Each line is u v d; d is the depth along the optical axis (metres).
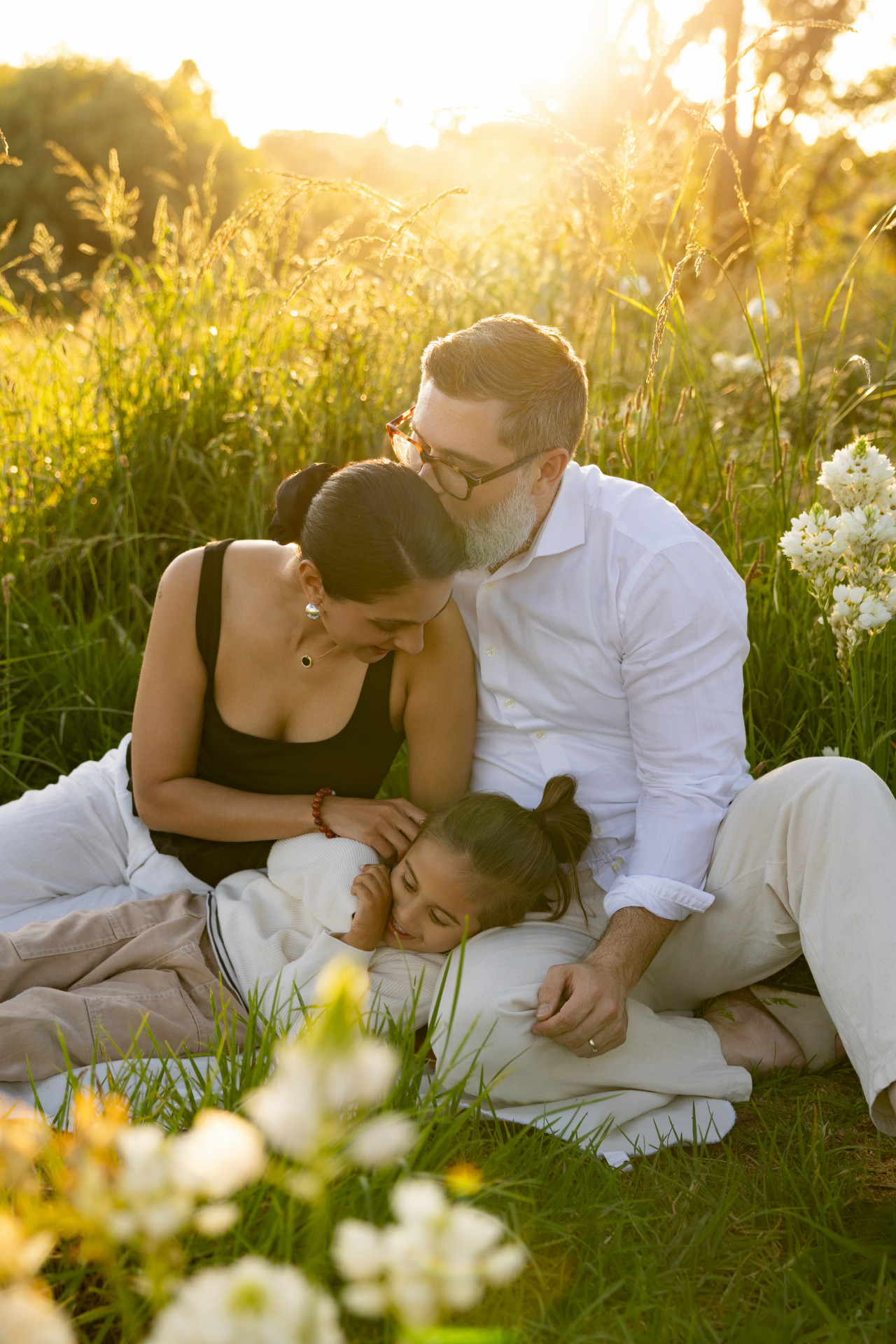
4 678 3.17
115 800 2.33
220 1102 1.56
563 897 2.08
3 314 4.69
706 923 2.03
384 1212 1.34
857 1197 1.66
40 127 17.03
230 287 4.24
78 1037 1.84
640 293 3.43
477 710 2.30
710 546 2.14
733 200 6.61
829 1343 1.33
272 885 2.12
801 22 3.11
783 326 4.07
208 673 2.17
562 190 4.28
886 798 1.80
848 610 2.24
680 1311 1.41
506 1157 1.64
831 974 1.75
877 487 2.29
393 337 3.92
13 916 2.19
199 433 3.84
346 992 0.72
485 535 2.04
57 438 3.94
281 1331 0.65
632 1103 1.89
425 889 1.96
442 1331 0.91
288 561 2.15
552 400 1.98
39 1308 0.71
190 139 12.59
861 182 9.78
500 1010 1.84
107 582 3.50
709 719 2.06
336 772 2.23
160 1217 0.80
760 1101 1.99
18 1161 1.31
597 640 2.12
